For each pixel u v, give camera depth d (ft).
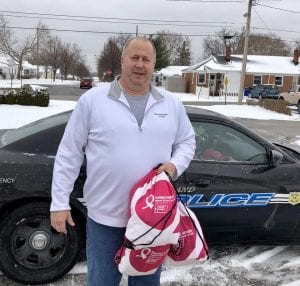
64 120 12.92
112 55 278.05
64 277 12.60
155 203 7.67
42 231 12.04
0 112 59.00
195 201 12.79
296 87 102.37
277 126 61.46
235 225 13.42
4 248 11.81
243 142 13.78
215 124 13.57
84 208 12.03
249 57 163.63
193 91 160.35
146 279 8.68
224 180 13.02
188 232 8.37
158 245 7.77
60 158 8.20
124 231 8.33
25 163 11.88
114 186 8.05
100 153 8.01
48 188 11.73
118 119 7.95
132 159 7.95
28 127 13.78
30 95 70.23
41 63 344.69
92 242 8.50
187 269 13.52
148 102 8.18
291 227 13.99
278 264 14.28
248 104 99.55
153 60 8.18
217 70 145.07
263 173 13.52
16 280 12.05
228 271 13.60
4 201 11.62
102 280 8.55
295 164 14.23
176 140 8.87
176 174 8.45
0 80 261.65
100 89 8.21
